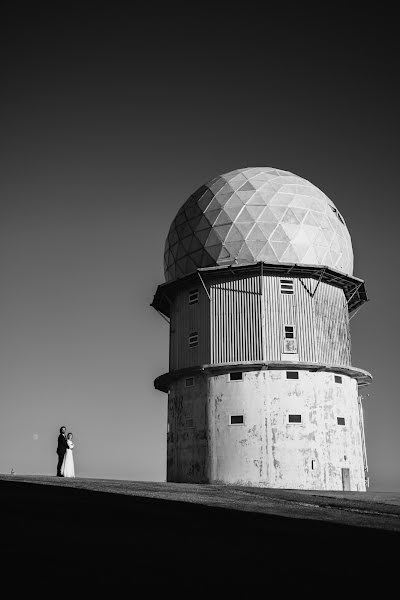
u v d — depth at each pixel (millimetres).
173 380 38469
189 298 38781
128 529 10531
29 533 9609
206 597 6180
